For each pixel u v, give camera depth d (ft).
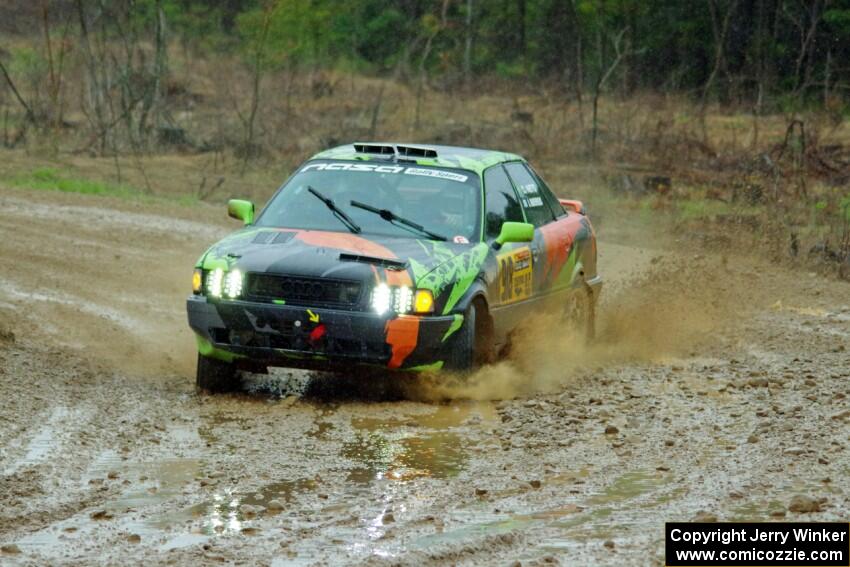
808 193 170.60
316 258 64.44
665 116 259.39
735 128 249.34
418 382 66.95
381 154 75.00
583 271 84.38
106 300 96.94
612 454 55.06
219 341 65.26
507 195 75.56
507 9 375.04
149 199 164.25
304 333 63.26
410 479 50.90
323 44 360.69
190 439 57.47
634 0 326.24
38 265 109.70
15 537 42.37
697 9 336.49
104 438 56.90
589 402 65.72
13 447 54.44
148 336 84.58
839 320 96.27
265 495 48.26
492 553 40.83
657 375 74.08
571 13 309.01
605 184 186.70
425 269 64.23
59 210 145.89
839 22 320.09
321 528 43.73
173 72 311.47
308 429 59.98
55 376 69.00
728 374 74.23
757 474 50.90
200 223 144.36
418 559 39.73
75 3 266.98
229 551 40.81
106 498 47.52
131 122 230.89
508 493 48.73
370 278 63.10
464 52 369.91
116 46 312.71
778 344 85.56
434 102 292.81
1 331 76.64
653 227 151.53
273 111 256.52
